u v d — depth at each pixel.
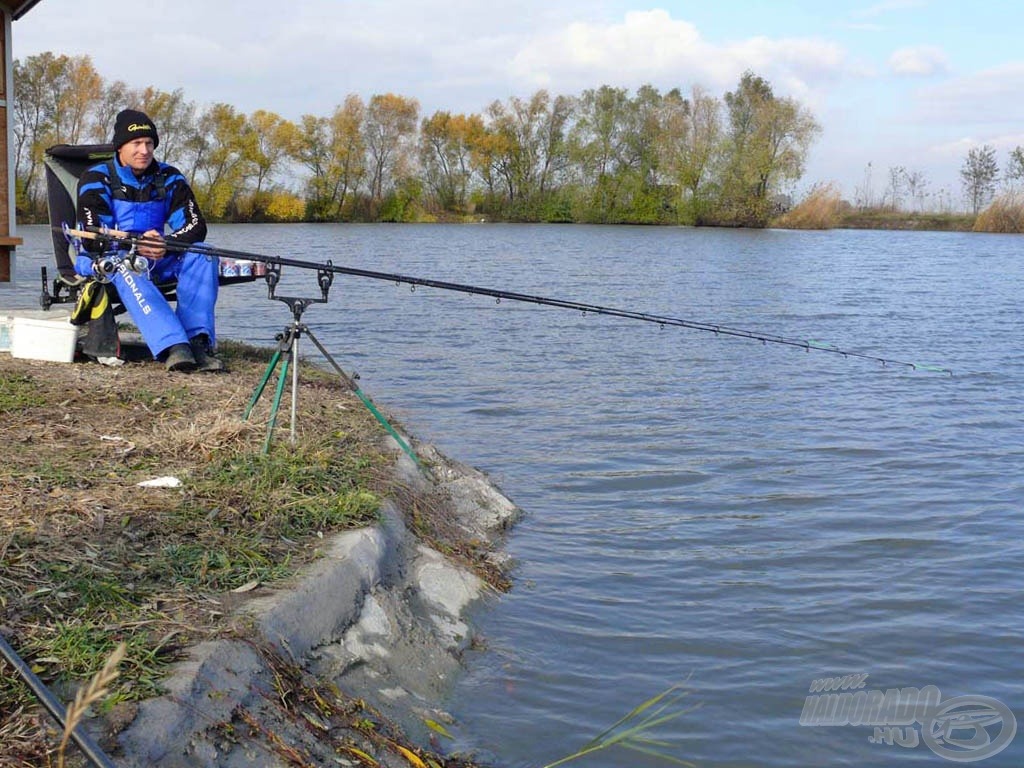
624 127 79.94
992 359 15.52
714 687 5.11
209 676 3.83
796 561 6.93
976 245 55.25
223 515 5.33
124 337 9.78
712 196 77.12
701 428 10.57
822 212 77.75
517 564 6.68
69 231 7.08
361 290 22.83
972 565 6.90
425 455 7.78
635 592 6.31
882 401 12.13
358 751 3.97
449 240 51.41
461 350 14.91
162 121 63.09
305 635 4.46
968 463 9.47
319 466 6.19
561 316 19.14
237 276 9.26
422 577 5.68
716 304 22.98
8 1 10.79
